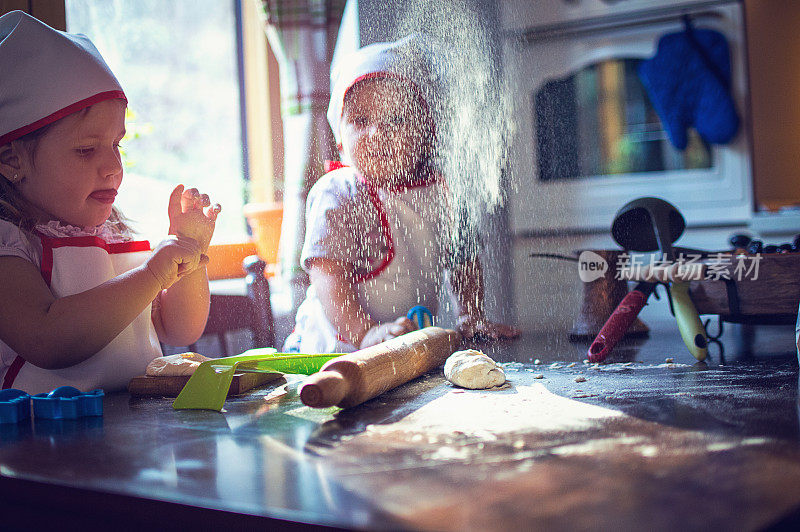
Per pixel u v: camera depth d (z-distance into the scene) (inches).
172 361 26.0
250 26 93.9
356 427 18.5
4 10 39.2
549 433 17.0
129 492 13.5
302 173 65.3
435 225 39.7
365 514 11.8
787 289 32.2
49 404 20.8
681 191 88.8
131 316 24.9
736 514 11.3
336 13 66.3
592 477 13.4
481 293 42.3
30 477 14.7
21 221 25.8
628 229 35.0
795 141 90.3
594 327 38.3
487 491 12.7
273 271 60.6
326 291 36.9
